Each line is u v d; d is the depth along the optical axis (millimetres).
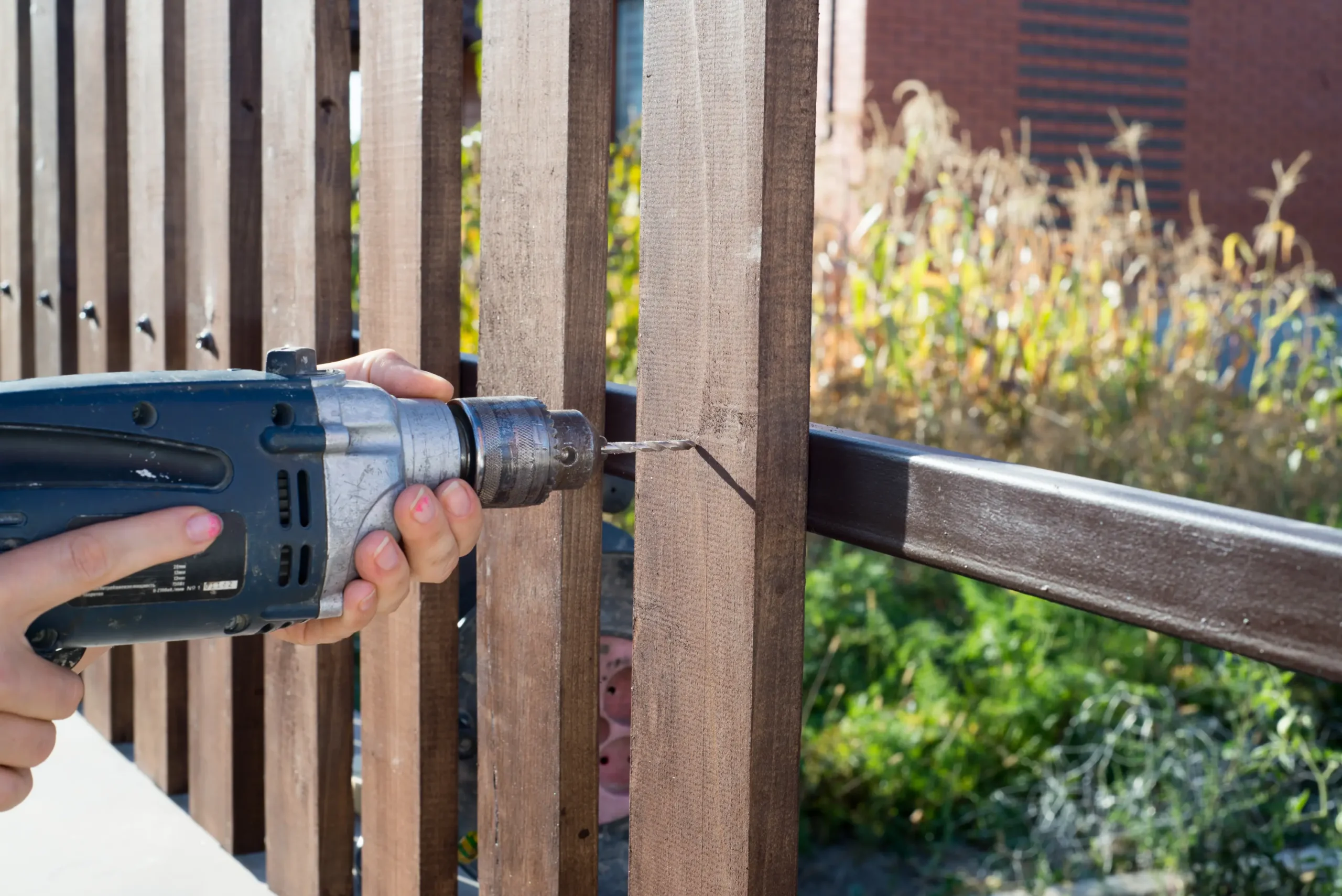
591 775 1297
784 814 1091
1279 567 747
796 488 1063
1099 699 3410
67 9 2480
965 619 4172
